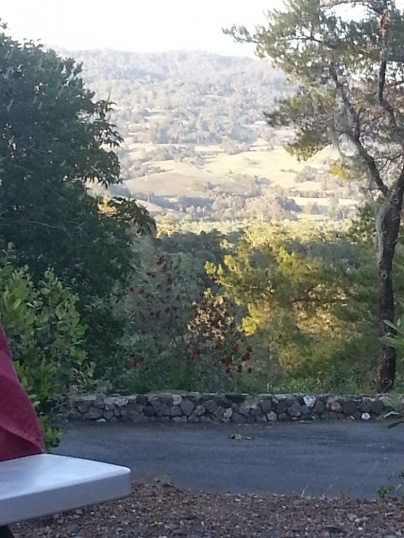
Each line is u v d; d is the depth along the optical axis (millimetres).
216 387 11578
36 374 4672
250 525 4676
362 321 17719
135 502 5156
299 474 7660
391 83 16094
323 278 17266
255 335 17641
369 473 7766
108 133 14750
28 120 13500
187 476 7477
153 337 11836
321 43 15492
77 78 14570
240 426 10625
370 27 15328
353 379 14719
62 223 13297
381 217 16281
